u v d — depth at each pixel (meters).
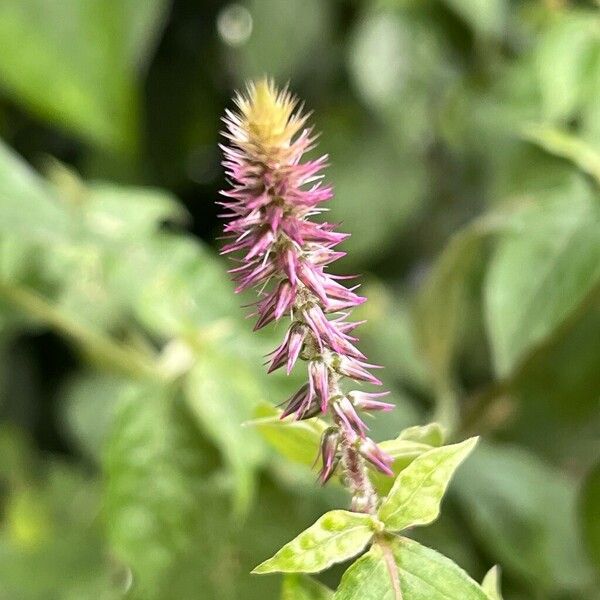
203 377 0.37
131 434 0.37
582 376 0.43
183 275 0.41
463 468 0.42
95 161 0.60
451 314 0.41
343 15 0.58
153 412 0.38
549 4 0.51
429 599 0.29
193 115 0.62
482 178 0.57
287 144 0.28
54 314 0.41
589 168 0.38
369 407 0.29
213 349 0.38
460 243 0.39
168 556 0.37
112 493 0.37
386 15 0.54
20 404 0.63
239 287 0.28
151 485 0.37
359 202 0.58
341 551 0.29
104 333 0.43
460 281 0.41
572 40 0.41
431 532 0.42
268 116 0.28
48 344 0.63
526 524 0.42
